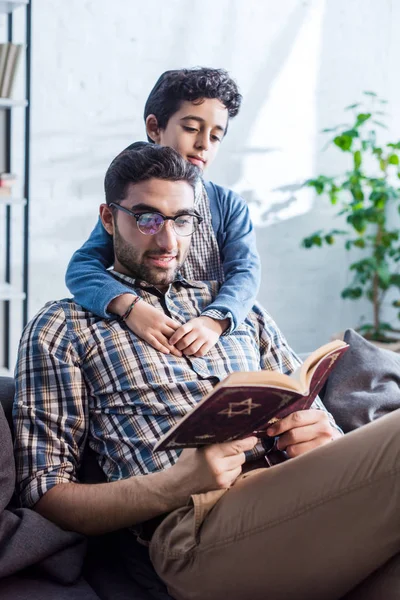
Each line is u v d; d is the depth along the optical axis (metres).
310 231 3.90
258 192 3.74
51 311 1.50
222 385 1.06
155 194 1.51
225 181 3.66
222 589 1.22
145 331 1.48
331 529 1.16
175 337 1.48
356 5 3.81
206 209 1.96
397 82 3.98
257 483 1.23
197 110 2.04
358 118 3.53
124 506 1.27
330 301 4.02
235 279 1.75
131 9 3.33
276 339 1.69
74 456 1.41
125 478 1.38
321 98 3.81
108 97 3.35
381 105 3.96
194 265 1.92
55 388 1.42
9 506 1.38
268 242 3.81
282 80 3.70
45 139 3.26
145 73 3.40
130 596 1.28
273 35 3.64
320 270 3.96
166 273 1.56
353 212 3.61
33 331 1.47
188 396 1.44
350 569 1.17
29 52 2.90
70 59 3.25
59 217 3.34
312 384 1.25
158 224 1.52
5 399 1.52
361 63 3.87
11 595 1.19
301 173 3.83
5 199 2.92
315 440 1.34
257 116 3.67
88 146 3.35
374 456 1.16
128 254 1.55
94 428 1.46
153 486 1.27
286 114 3.74
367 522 1.15
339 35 3.79
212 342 1.52
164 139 2.11
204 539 1.22
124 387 1.43
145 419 1.41
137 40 3.36
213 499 1.23
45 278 3.34
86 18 3.25
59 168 3.31
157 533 1.29
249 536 1.19
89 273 1.60
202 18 3.47
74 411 1.42
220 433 1.18
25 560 1.20
